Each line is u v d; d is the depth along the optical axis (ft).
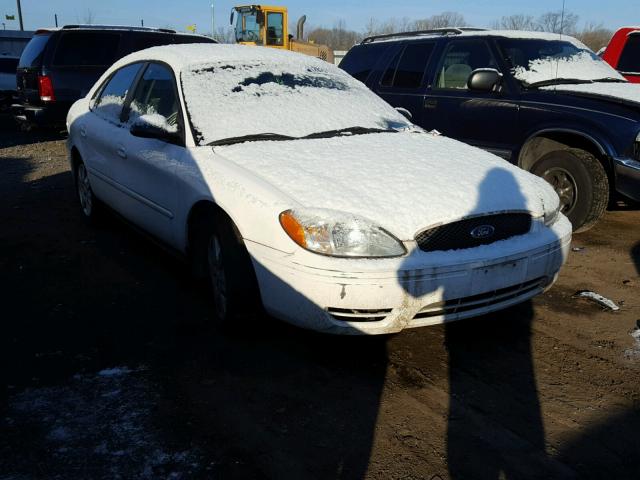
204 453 7.97
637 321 12.14
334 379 9.83
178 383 9.65
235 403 9.12
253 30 60.08
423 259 9.36
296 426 8.59
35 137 40.04
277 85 14.10
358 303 9.21
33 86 34.60
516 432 8.51
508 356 10.68
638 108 16.26
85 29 34.55
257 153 11.46
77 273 14.56
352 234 9.28
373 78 23.61
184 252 12.42
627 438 8.41
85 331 11.45
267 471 7.64
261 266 9.91
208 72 13.60
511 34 20.47
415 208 9.77
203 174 11.23
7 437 8.25
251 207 10.00
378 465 7.79
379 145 12.40
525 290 10.66
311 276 9.25
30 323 11.80
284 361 10.38
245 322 10.84
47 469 7.62
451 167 11.39
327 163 11.07
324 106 14.01
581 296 13.35
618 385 9.78
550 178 17.65
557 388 9.67
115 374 9.89
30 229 18.43
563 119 17.19
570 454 8.05
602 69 20.17
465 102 19.77
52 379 9.73
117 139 14.89
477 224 10.00
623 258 15.90
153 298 13.00
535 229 10.72
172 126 12.82
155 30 37.01
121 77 16.39
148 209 13.61
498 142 19.04
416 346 10.98
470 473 7.66
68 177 26.27
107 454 7.92
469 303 9.86
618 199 19.24
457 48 20.86
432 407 9.09
